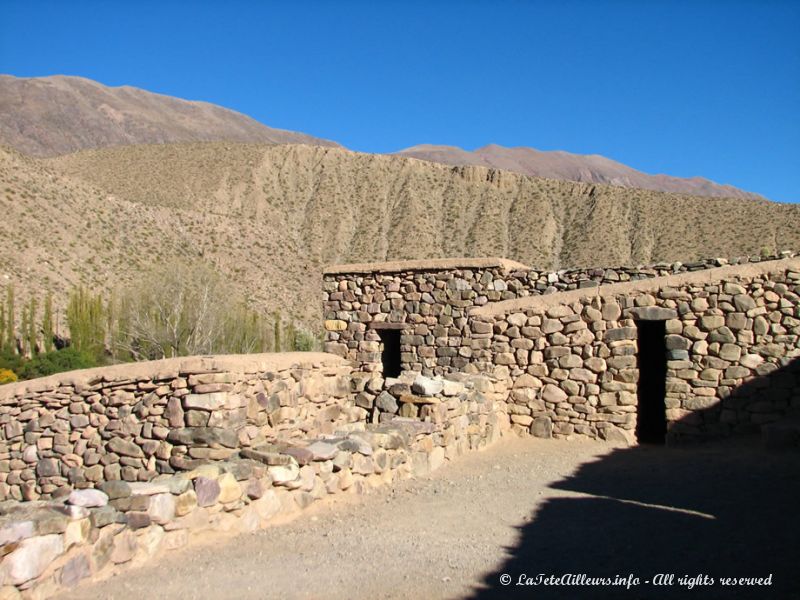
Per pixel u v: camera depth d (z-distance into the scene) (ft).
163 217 225.15
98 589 16.12
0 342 125.18
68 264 166.61
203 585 16.55
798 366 35.09
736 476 27.99
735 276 36.65
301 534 20.74
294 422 33.73
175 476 20.26
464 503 24.71
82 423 33.06
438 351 46.16
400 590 16.30
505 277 45.55
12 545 14.83
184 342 121.60
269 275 226.17
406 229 336.08
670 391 37.17
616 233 297.94
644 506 23.65
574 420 38.78
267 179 386.73
